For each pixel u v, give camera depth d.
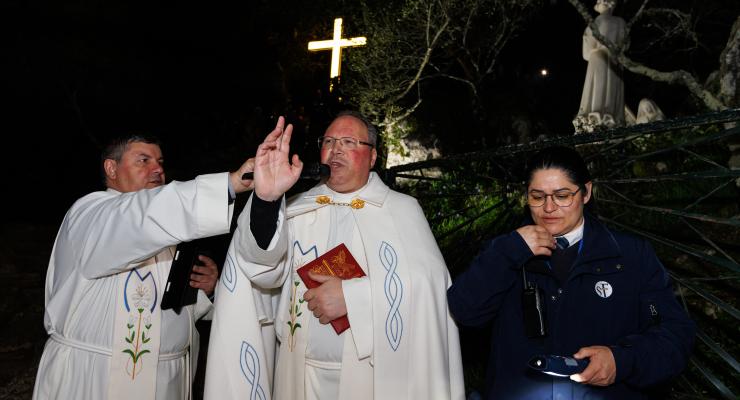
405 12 11.25
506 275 2.32
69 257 2.85
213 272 3.22
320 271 2.97
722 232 5.33
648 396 2.37
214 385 2.82
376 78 11.77
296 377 2.97
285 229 2.77
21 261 7.94
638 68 7.18
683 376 3.81
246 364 2.84
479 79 13.38
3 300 6.76
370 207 3.14
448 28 11.78
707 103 6.73
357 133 3.13
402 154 12.22
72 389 2.76
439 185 8.22
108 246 2.72
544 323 2.28
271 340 3.14
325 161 3.13
